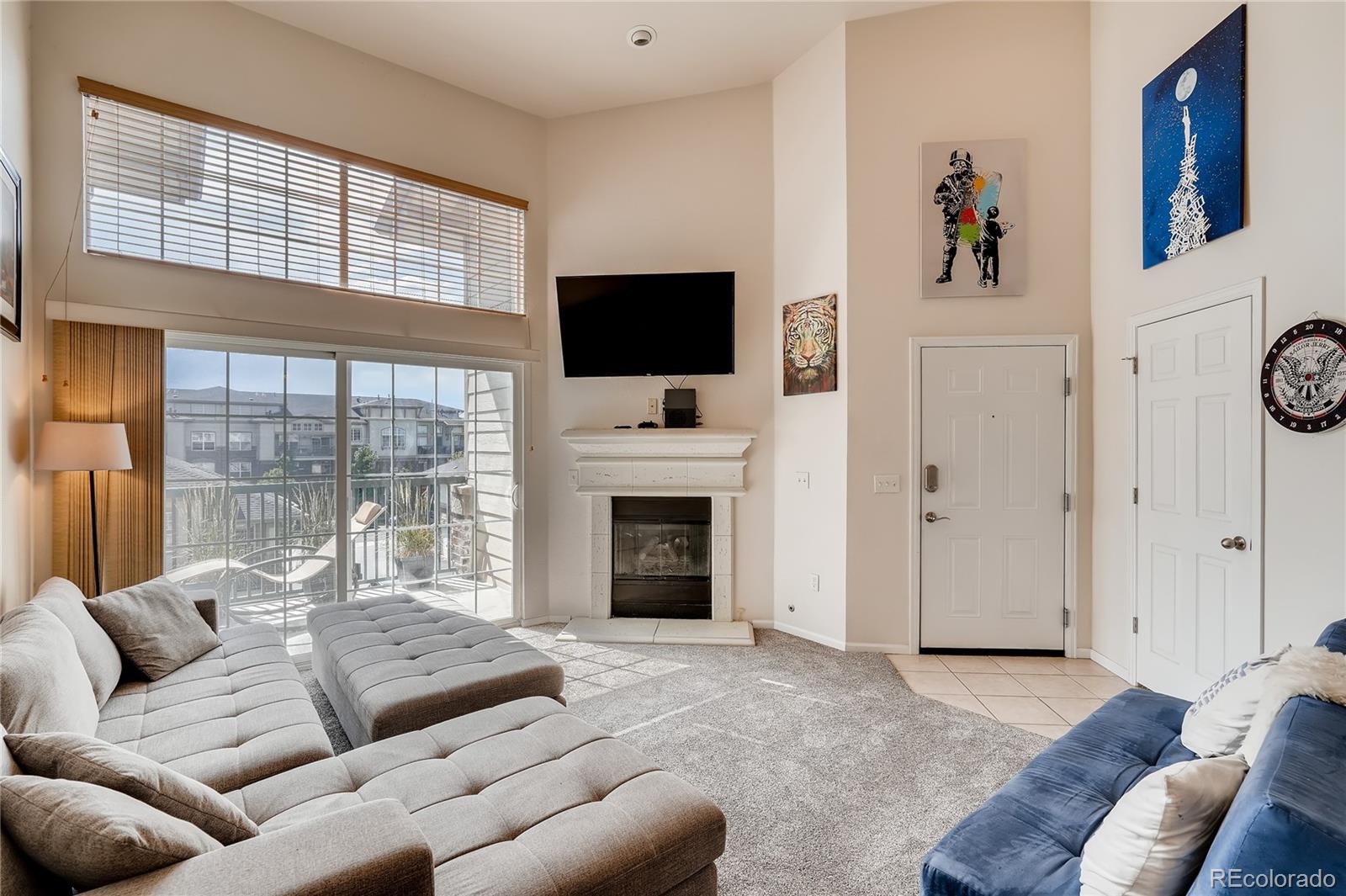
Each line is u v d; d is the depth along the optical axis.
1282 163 2.37
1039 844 1.31
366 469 3.72
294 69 3.42
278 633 2.79
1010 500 3.64
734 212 4.29
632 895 1.30
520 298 4.35
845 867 1.80
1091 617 3.59
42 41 2.73
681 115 4.33
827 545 3.89
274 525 3.41
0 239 2.18
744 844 1.90
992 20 3.62
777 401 4.24
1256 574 2.48
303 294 3.44
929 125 3.65
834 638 3.85
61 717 1.53
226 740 1.78
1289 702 1.35
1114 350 3.37
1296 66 2.32
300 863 1.04
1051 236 3.59
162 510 2.97
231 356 3.28
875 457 3.72
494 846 1.30
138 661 2.24
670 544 4.52
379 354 3.75
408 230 3.85
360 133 3.65
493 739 1.76
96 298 2.85
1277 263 2.39
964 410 3.66
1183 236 2.84
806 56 3.97
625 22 3.53
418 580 3.92
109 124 2.92
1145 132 3.09
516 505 4.32
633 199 4.37
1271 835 0.81
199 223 3.14
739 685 3.20
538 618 4.39
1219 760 1.12
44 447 2.47
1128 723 1.87
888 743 2.56
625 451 4.32
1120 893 1.03
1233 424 2.60
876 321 3.71
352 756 1.68
